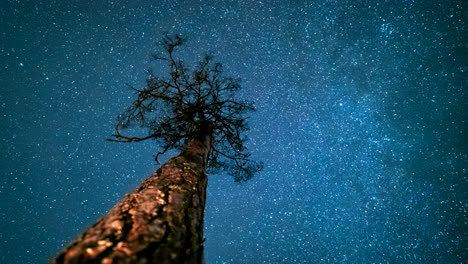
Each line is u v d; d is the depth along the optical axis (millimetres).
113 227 1467
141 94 5293
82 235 1424
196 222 1943
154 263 1253
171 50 5375
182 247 1504
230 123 5707
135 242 1333
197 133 4938
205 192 2793
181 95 5406
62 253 1207
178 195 2139
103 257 1177
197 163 3307
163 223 1609
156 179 2441
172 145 5332
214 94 5820
